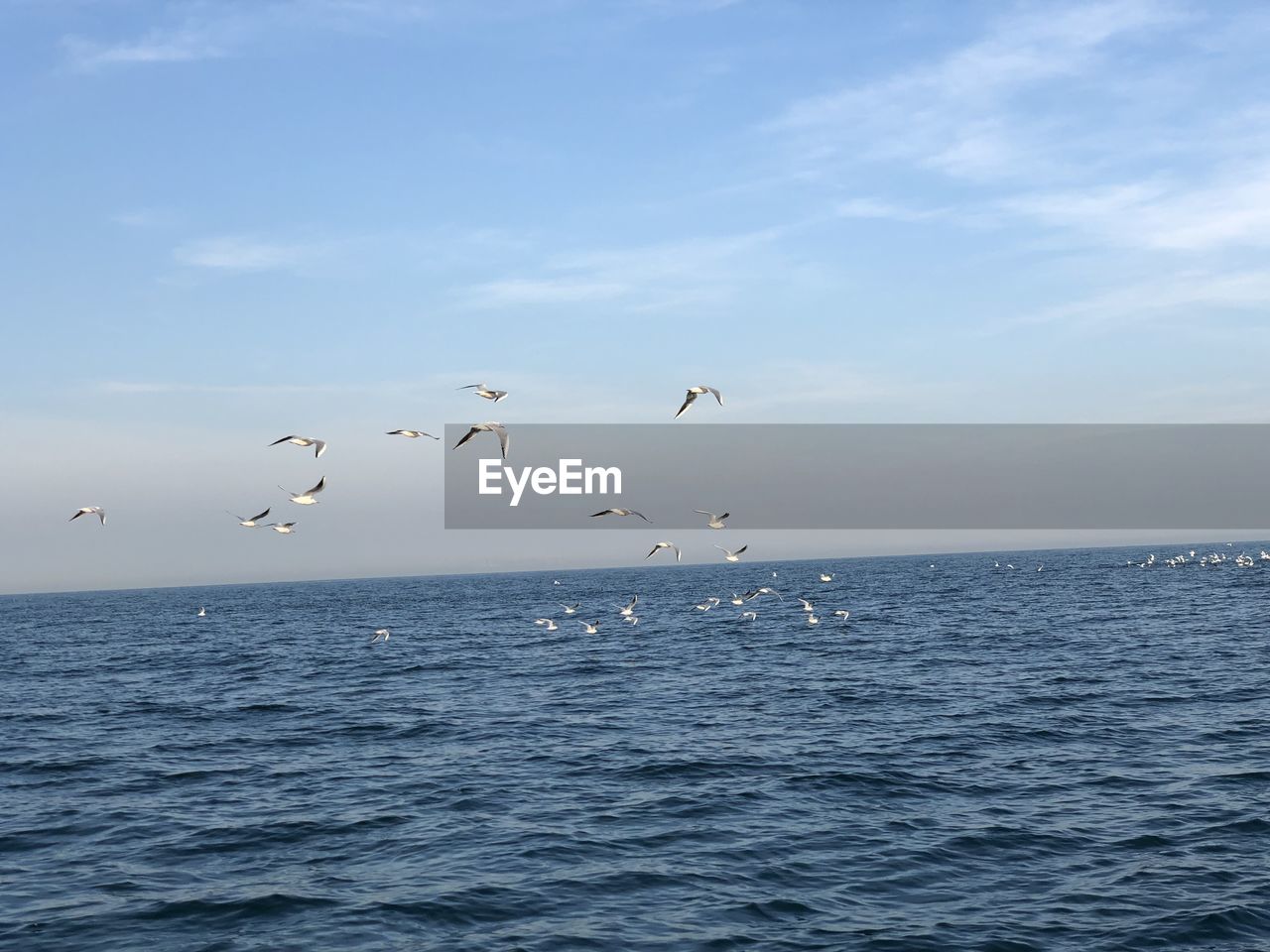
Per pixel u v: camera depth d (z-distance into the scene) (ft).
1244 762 96.12
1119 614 288.71
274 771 106.32
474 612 442.50
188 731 132.77
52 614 592.19
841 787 92.63
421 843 79.10
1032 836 76.33
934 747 108.88
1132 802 84.17
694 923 61.72
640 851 75.87
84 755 116.67
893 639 236.84
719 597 497.87
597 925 61.67
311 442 78.79
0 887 70.13
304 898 66.95
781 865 71.87
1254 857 69.62
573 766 105.29
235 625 394.93
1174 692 138.92
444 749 116.47
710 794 91.50
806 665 189.78
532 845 77.82
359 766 107.96
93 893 68.49
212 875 72.33
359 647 266.98
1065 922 60.08
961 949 56.85
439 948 58.90
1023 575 640.17
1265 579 451.53
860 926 60.59
